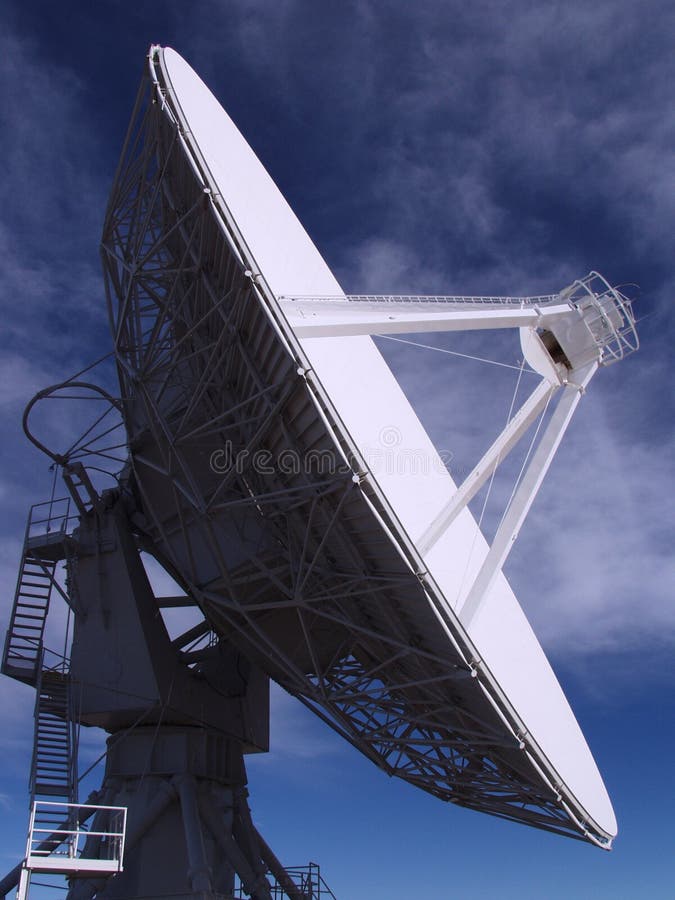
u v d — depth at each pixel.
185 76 19.94
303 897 24.28
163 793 23.05
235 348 18.22
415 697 21.47
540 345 22.14
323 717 23.30
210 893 20.88
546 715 23.66
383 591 18.36
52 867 17.08
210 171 16.98
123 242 21.47
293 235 23.16
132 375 21.42
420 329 19.30
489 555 20.44
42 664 22.86
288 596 20.31
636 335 21.55
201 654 25.44
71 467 25.05
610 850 22.81
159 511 23.80
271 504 19.88
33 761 20.80
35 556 25.17
